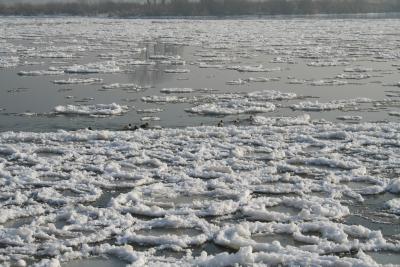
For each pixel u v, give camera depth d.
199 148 11.41
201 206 8.41
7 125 13.86
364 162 10.59
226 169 10.07
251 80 20.61
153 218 8.11
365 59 26.42
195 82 20.33
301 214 8.05
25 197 8.66
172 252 7.07
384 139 12.02
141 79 21.03
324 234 7.44
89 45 33.12
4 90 18.52
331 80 20.48
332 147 11.48
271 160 10.73
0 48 30.72
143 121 14.32
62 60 26.27
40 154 11.18
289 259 6.66
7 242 7.20
